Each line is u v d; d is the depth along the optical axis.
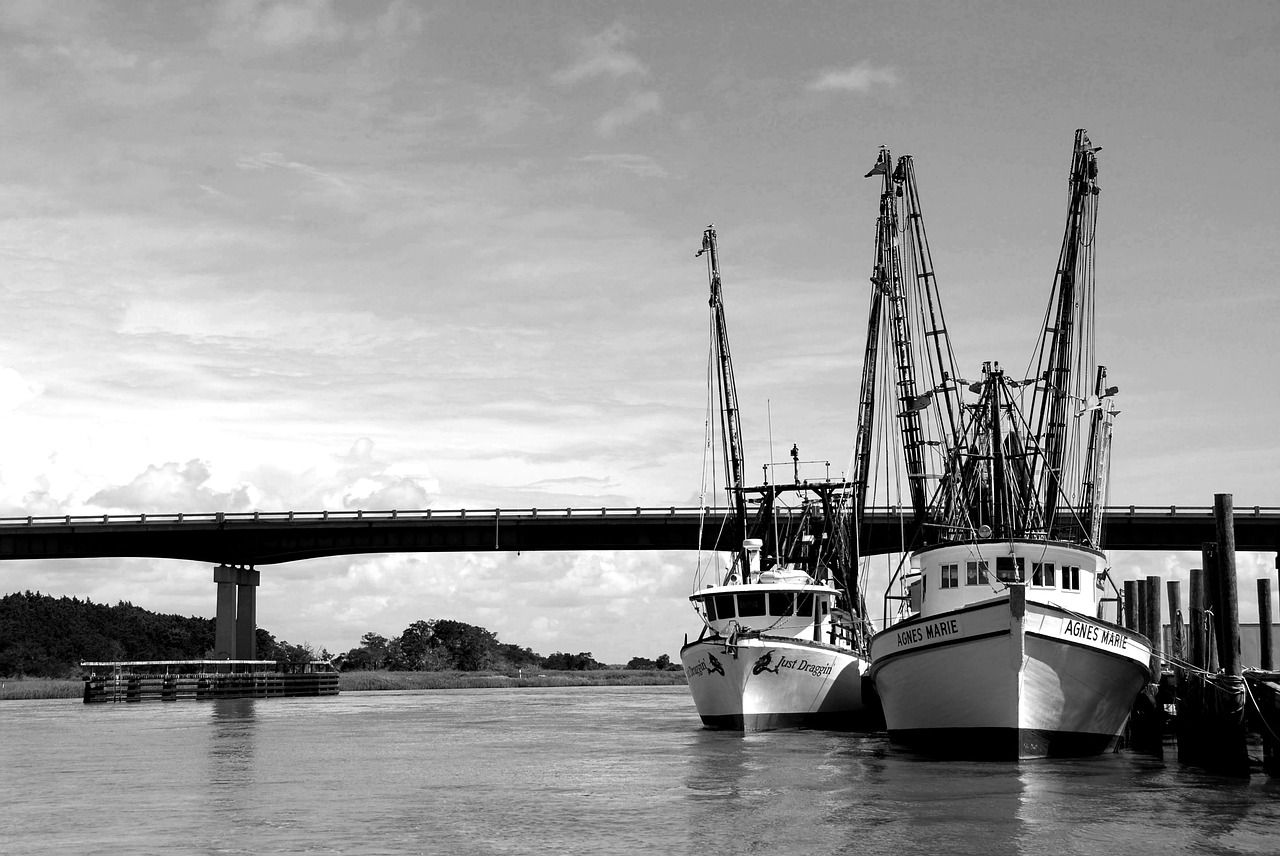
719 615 80.50
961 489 67.50
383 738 75.81
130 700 142.88
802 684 74.25
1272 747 47.00
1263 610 57.91
